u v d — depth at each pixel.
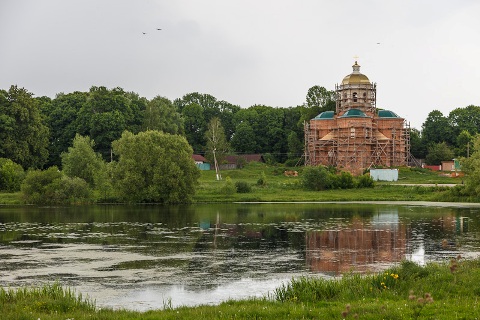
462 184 104.81
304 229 58.47
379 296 25.14
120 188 92.56
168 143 95.56
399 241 49.81
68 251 45.75
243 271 37.34
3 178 104.81
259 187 112.12
